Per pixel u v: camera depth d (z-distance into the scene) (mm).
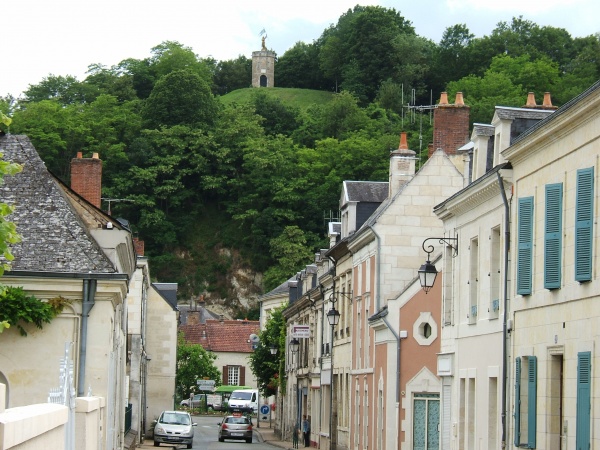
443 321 30453
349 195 45594
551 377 21609
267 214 118375
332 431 48438
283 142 122625
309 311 57500
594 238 19344
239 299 119562
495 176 24953
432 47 147500
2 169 14078
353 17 167375
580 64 106812
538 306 22312
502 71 101625
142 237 119375
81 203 27828
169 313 68250
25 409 10859
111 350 26250
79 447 17156
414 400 35906
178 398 101062
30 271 23312
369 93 145625
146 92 147875
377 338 38656
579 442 19594
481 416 26328
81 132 114125
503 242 25016
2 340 23469
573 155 20562
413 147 105125
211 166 123000
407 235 39219
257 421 86188
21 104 121438
